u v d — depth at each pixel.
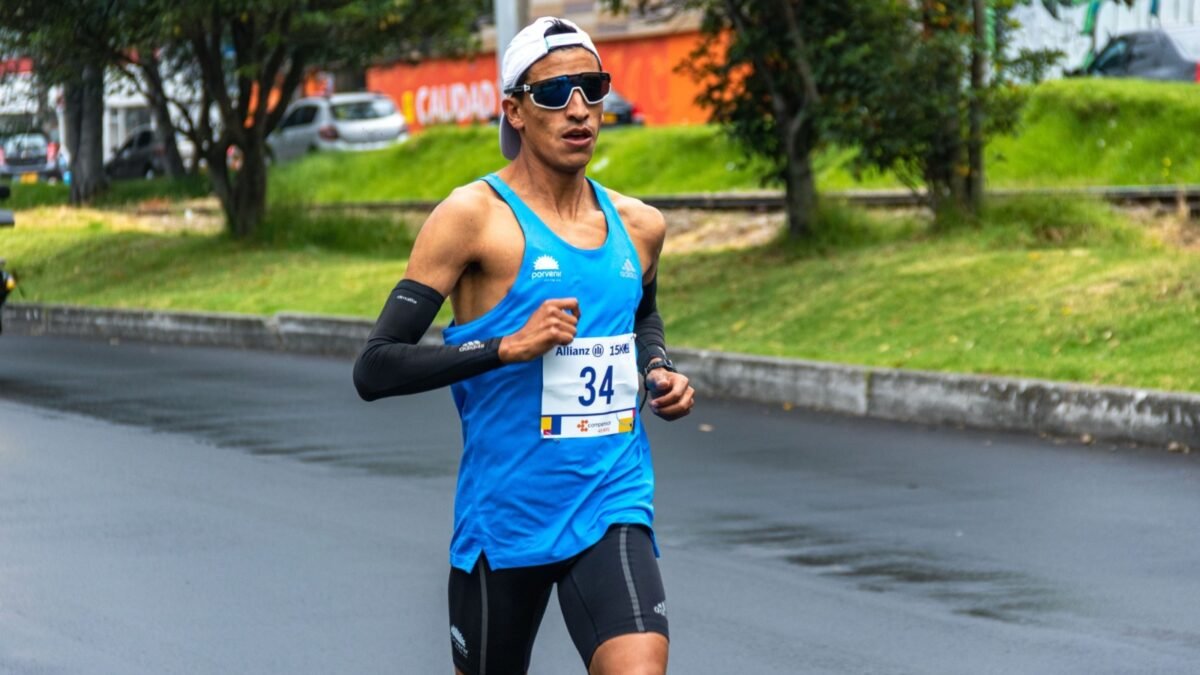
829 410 30.77
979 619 16.64
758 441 27.44
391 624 16.83
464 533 10.24
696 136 72.75
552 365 10.00
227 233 61.19
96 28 56.12
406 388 9.78
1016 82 48.16
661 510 21.95
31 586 18.48
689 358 33.81
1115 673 14.91
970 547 19.62
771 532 20.55
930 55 39.81
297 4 56.44
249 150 60.66
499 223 10.04
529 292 9.99
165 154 92.25
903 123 40.34
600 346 10.10
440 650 15.96
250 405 32.94
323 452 27.14
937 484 23.47
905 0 40.88
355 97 96.38
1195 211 44.97
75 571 19.14
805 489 23.28
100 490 24.14
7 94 60.72
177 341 47.41
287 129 96.69
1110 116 58.56
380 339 9.88
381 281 49.66
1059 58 42.09
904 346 32.25
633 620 9.73
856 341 33.31
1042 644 15.79
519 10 44.44
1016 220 40.72
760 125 45.19
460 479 10.36
